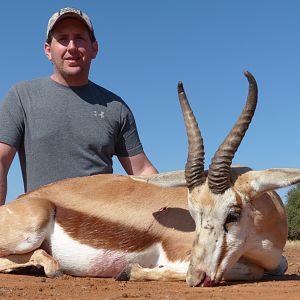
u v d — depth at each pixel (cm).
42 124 203
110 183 188
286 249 464
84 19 210
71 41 208
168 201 181
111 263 178
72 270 181
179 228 176
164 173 176
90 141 205
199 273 152
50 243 181
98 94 214
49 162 202
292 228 789
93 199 183
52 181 201
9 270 179
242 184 160
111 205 181
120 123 215
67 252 180
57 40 209
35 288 147
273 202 170
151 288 148
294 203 795
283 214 174
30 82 210
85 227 179
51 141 202
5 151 201
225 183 157
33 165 203
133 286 153
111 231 178
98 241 178
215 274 153
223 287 150
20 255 181
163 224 177
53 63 212
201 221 156
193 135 162
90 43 214
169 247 175
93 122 208
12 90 207
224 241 155
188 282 152
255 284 157
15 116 204
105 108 212
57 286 152
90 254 178
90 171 205
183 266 168
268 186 158
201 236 155
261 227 164
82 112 207
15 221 180
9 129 202
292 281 165
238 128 158
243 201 158
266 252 167
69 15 208
